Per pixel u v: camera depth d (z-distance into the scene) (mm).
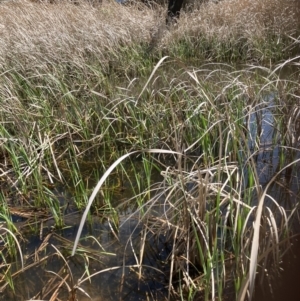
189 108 3377
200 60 6918
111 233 2410
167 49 7020
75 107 3895
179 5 7945
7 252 2273
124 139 3650
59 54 5309
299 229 2230
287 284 1858
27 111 3729
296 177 2869
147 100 4051
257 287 1858
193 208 2061
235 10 7727
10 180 2924
